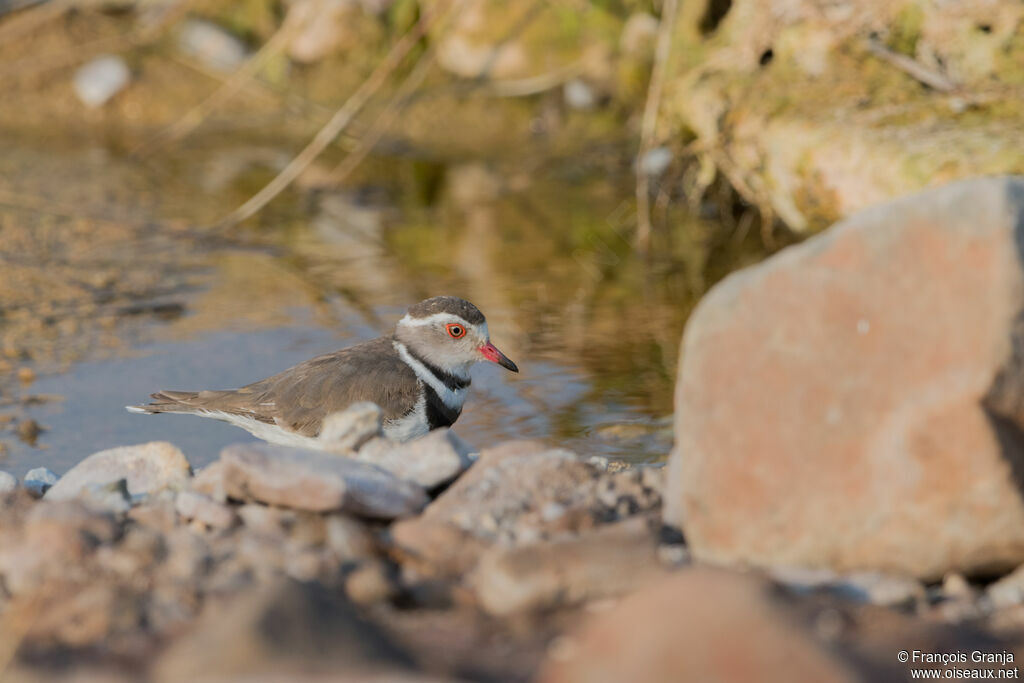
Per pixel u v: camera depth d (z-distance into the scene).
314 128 24.42
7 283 16.44
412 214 20.27
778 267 7.10
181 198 20.80
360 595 6.75
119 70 24.95
